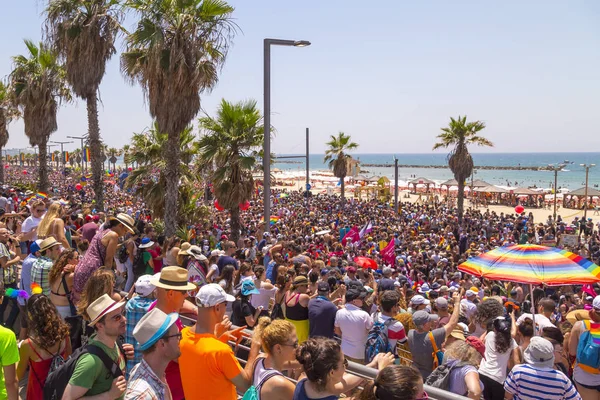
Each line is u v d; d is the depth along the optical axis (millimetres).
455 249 22109
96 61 17094
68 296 5375
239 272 7578
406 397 2611
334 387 3160
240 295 6398
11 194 20031
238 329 4340
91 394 3297
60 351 4090
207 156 18703
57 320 4004
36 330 3912
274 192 65625
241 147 19000
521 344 5676
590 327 5598
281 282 7082
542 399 4102
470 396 4078
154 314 3164
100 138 18516
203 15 14359
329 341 3186
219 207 19328
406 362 5461
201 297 3770
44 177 22641
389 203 55375
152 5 14062
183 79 13938
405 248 21547
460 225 32938
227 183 18906
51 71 21547
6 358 3717
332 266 12328
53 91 21938
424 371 5328
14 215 11305
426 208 48719
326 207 46969
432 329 5723
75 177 70500
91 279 4191
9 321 6020
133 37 14383
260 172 19719
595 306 5570
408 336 5559
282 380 3514
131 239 7812
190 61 14016
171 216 15883
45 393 3334
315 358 3104
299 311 6398
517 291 11398
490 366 4980
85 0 16891
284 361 3678
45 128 22141
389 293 6012
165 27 14336
